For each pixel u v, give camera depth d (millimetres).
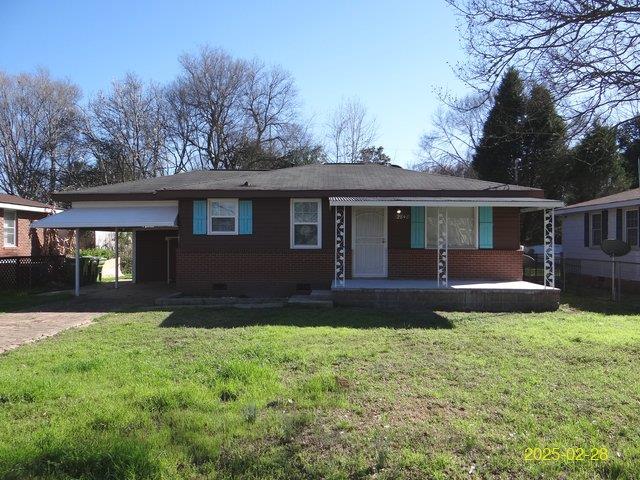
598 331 9312
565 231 23078
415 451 4168
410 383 5945
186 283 14852
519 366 6723
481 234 14906
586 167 24156
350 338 8531
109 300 14680
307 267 14836
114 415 4809
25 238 22531
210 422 4707
